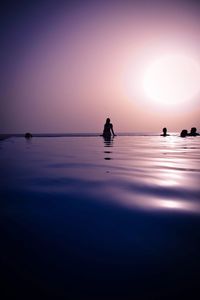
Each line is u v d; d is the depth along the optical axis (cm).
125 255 119
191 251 123
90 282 98
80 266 109
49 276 102
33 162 478
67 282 98
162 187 264
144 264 111
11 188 259
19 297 89
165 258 116
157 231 147
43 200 215
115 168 403
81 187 264
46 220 166
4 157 566
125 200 215
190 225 156
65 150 779
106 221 164
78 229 150
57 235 141
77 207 194
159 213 180
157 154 643
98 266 109
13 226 155
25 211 185
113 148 873
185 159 532
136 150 775
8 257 117
